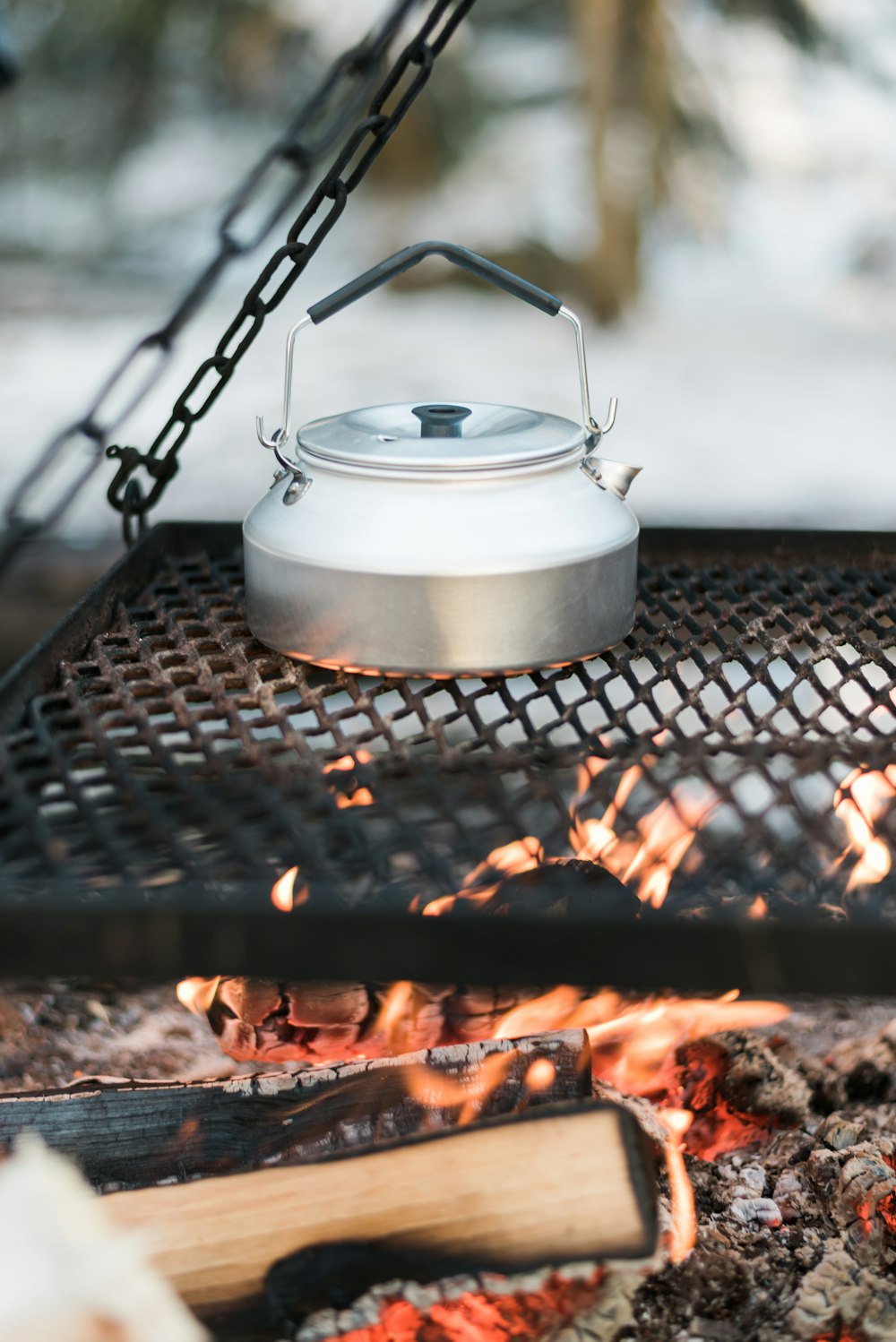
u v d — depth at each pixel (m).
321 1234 0.70
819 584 0.95
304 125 0.95
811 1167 0.86
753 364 4.57
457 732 1.84
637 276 5.08
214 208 5.40
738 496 3.38
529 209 5.40
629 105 4.88
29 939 0.54
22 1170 0.70
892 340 4.83
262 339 4.61
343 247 5.33
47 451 0.91
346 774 0.63
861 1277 0.77
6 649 2.26
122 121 5.20
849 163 5.30
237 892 0.54
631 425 3.96
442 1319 0.70
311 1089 0.81
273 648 0.76
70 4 4.75
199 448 3.63
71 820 0.61
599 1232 0.69
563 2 5.35
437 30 4.73
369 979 0.54
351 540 0.70
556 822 0.60
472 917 0.53
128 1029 1.08
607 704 0.72
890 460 3.65
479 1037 0.89
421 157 5.26
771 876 0.57
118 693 0.72
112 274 5.35
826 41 5.02
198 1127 0.80
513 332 4.90
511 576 0.69
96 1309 0.63
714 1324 0.74
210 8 4.89
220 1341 0.69
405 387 4.23
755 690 1.68
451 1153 0.70
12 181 5.42
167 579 0.98
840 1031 1.06
